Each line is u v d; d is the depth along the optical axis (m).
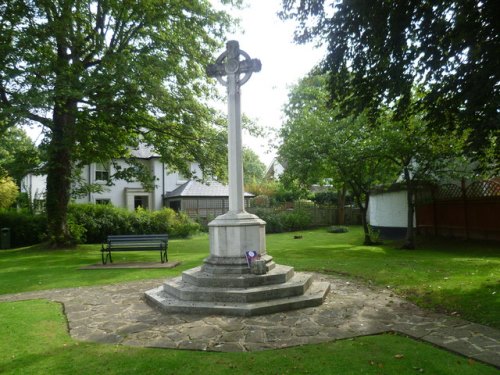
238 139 7.84
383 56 7.99
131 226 24.53
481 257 12.88
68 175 17.89
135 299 7.47
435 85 8.13
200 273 7.37
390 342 4.75
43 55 13.91
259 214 30.95
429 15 7.32
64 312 6.64
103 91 14.47
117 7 15.81
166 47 17.14
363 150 15.77
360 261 11.43
